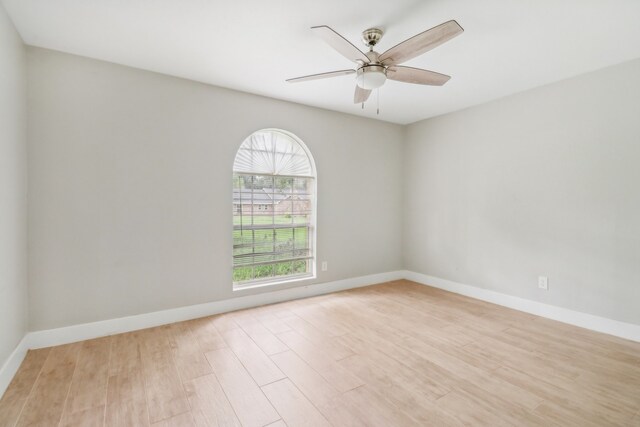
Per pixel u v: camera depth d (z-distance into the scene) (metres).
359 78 2.09
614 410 1.70
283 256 3.66
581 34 2.15
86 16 1.96
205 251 3.06
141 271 2.75
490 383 1.95
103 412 1.68
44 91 2.36
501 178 3.43
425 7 1.87
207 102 3.04
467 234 3.79
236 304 3.25
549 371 2.09
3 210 1.88
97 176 2.55
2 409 1.70
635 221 2.52
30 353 2.28
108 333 2.61
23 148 2.23
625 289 2.59
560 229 2.97
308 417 1.64
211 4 1.84
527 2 1.81
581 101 2.81
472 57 2.49
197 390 1.88
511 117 3.33
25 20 2.00
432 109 3.83
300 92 3.26
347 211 4.06
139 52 2.43
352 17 1.97
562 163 2.94
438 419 1.63
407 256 4.57
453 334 2.68
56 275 2.42
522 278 3.26
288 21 2.02
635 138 2.51
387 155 4.44
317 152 3.77
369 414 1.67
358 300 3.60
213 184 3.09
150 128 2.76
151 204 2.78
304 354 2.32
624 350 2.38
